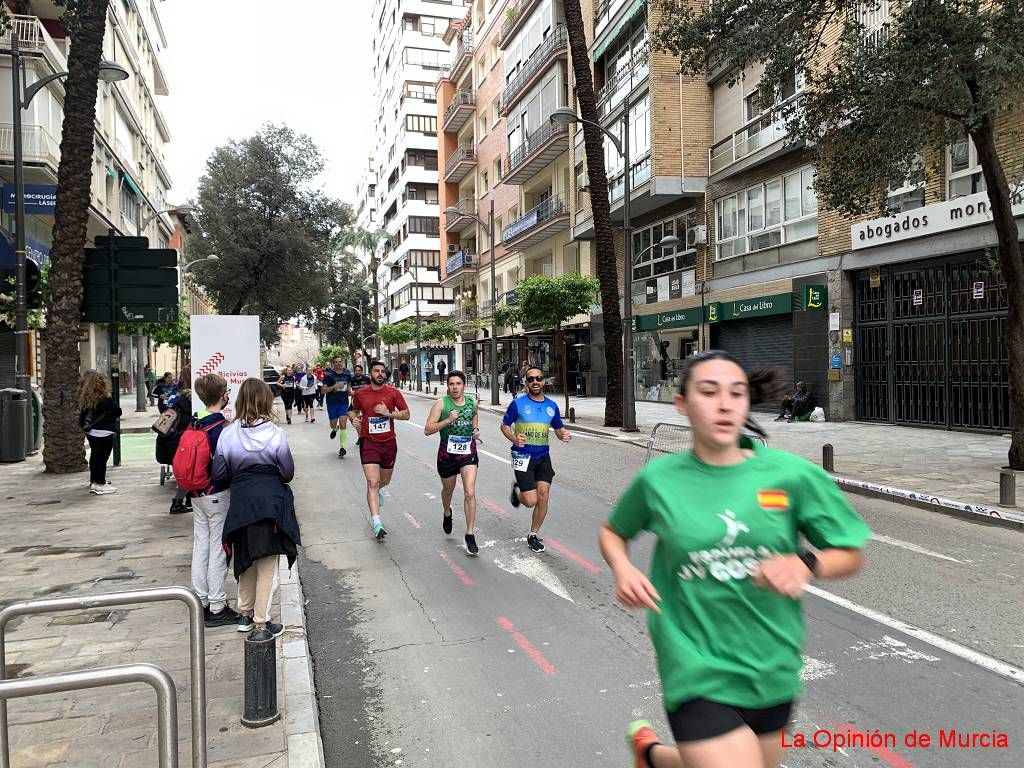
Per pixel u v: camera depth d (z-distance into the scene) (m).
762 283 21.20
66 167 11.06
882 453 12.81
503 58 38.34
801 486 2.00
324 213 36.16
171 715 2.33
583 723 3.66
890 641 4.59
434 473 11.99
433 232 68.19
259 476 4.54
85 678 2.24
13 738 3.39
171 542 7.13
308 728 3.48
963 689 3.91
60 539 7.25
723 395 1.97
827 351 18.83
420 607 5.48
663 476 2.06
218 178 34.41
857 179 10.25
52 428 11.52
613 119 26.98
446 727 3.67
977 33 8.74
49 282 11.25
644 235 27.92
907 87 8.97
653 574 2.07
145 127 40.44
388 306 82.12
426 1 68.56
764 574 1.87
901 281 17.27
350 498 9.96
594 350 31.86
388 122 78.94
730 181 22.70
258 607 4.53
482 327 35.84
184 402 8.66
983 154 9.94
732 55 10.40
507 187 40.56
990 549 6.89
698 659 1.91
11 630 4.81
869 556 6.64
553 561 6.63
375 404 7.68
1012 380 10.58
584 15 29.44
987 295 15.23
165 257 11.48
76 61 11.04
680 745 1.89
